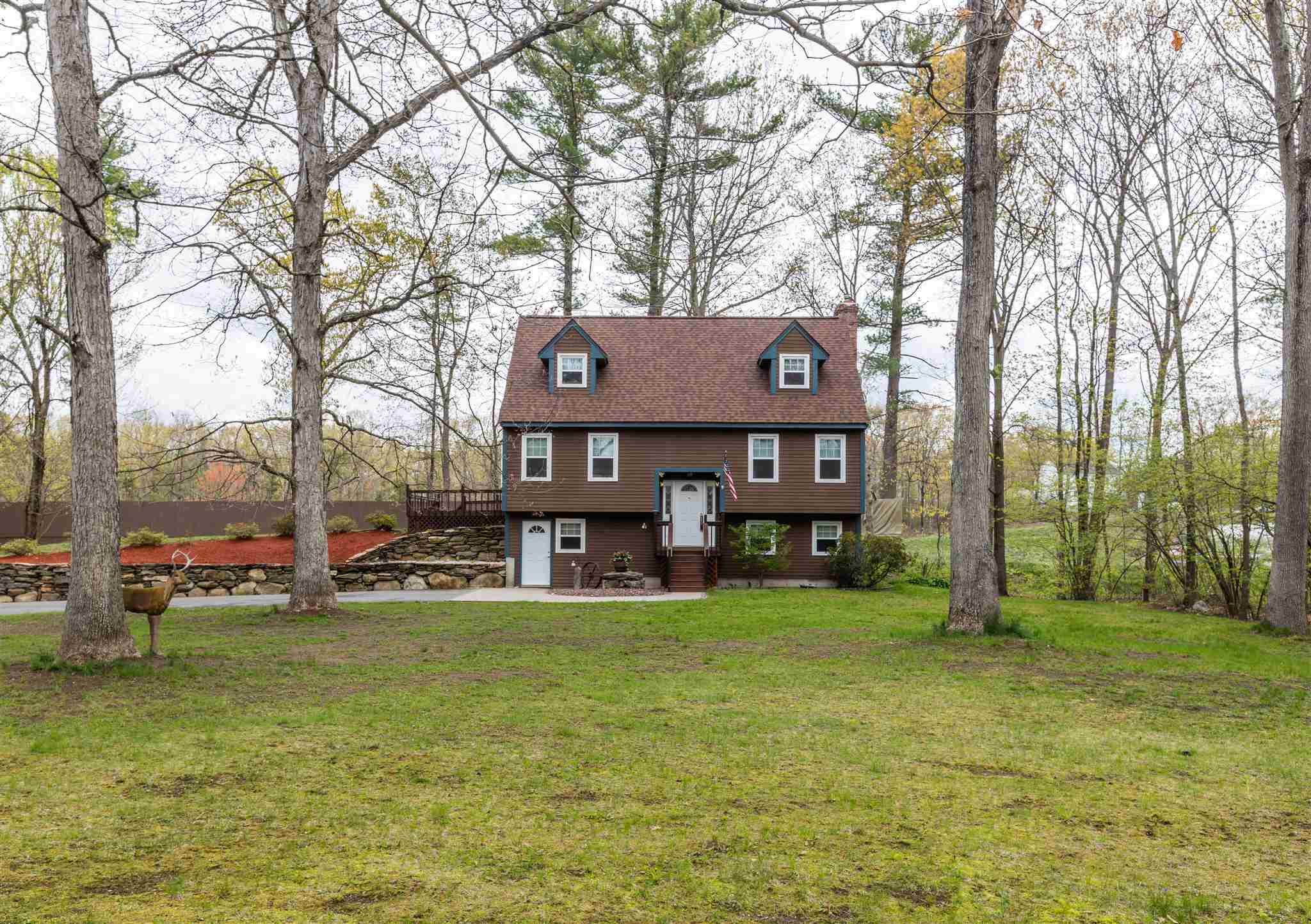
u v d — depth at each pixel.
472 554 32.00
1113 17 24.39
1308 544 19.81
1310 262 18.00
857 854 5.52
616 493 30.64
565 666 12.72
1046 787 7.08
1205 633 17.86
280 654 13.35
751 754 7.92
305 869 5.09
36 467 33.56
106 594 11.50
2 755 7.46
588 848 5.54
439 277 15.62
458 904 4.65
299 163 17.81
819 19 10.17
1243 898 4.95
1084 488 28.34
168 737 8.11
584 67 19.78
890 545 29.25
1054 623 19.33
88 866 5.08
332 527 33.34
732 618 19.06
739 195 37.47
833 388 31.42
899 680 11.77
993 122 15.34
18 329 30.55
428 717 9.20
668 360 32.53
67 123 11.18
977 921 4.59
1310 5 17.50
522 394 31.38
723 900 4.79
